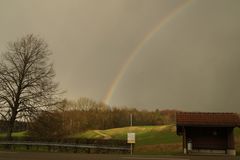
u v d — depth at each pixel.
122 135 85.88
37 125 41.69
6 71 42.28
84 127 111.56
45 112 41.62
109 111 128.00
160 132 81.94
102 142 35.12
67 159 23.80
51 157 25.20
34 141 38.34
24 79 42.94
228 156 28.92
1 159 23.20
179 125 32.34
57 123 42.94
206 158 25.97
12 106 41.97
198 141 33.59
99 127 122.88
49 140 37.50
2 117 41.66
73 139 36.19
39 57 45.81
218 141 33.38
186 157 26.81
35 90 42.69
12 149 37.56
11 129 41.75
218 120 32.69
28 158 24.11
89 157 25.59
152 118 133.75
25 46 44.59
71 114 104.62
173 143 55.53
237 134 56.88
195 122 32.38
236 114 33.69
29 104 41.78
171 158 25.56
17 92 42.47
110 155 28.44
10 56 43.50
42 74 43.56
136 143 60.22
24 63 43.44
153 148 45.09
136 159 24.34
